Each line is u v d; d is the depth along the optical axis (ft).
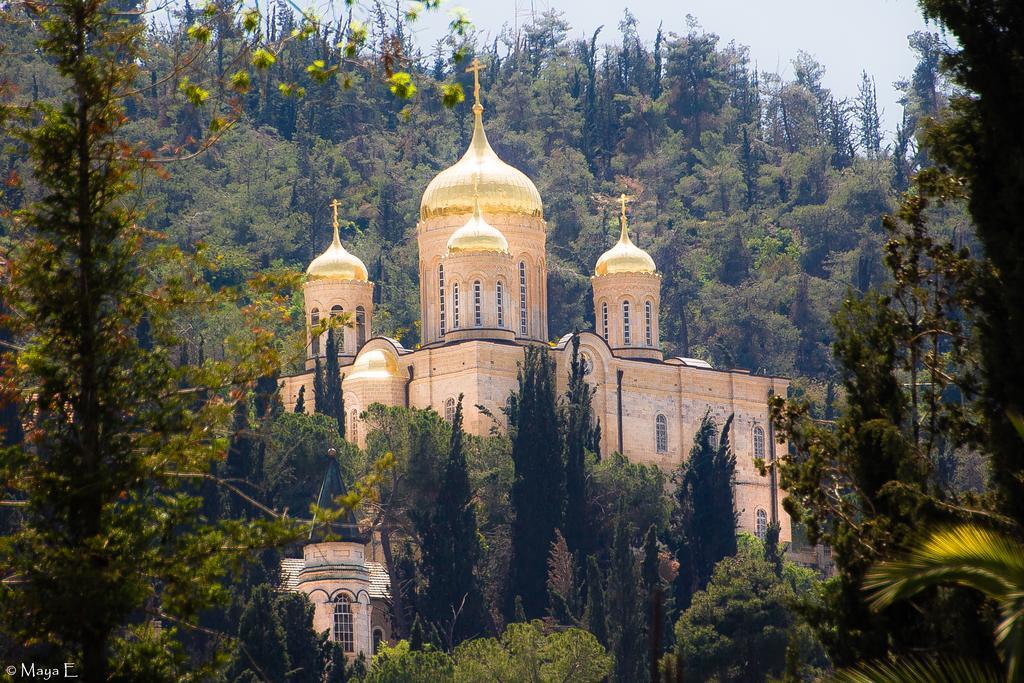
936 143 586.04
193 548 501.56
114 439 515.09
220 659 520.83
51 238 520.83
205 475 520.42
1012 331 550.77
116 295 519.60
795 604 611.88
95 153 521.65
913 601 572.92
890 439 598.34
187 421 516.73
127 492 524.11
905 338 635.25
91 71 518.78
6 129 522.06
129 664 501.56
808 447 627.87
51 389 510.99
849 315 645.92
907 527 562.25
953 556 356.79
